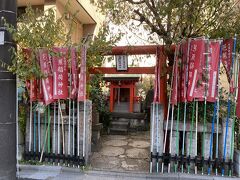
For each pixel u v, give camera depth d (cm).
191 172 518
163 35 523
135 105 1192
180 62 516
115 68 665
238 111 501
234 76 502
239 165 494
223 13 511
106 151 700
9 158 423
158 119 529
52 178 500
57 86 548
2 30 415
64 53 532
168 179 495
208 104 557
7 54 419
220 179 481
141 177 503
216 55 486
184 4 455
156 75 535
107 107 1205
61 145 579
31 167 543
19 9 995
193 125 523
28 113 583
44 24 497
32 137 586
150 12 504
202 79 491
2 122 414
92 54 550
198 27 526
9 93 420
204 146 525
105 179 498
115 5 511
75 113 571
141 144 796
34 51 488
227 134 509
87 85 645
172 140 531
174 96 511
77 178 502
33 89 559
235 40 484
